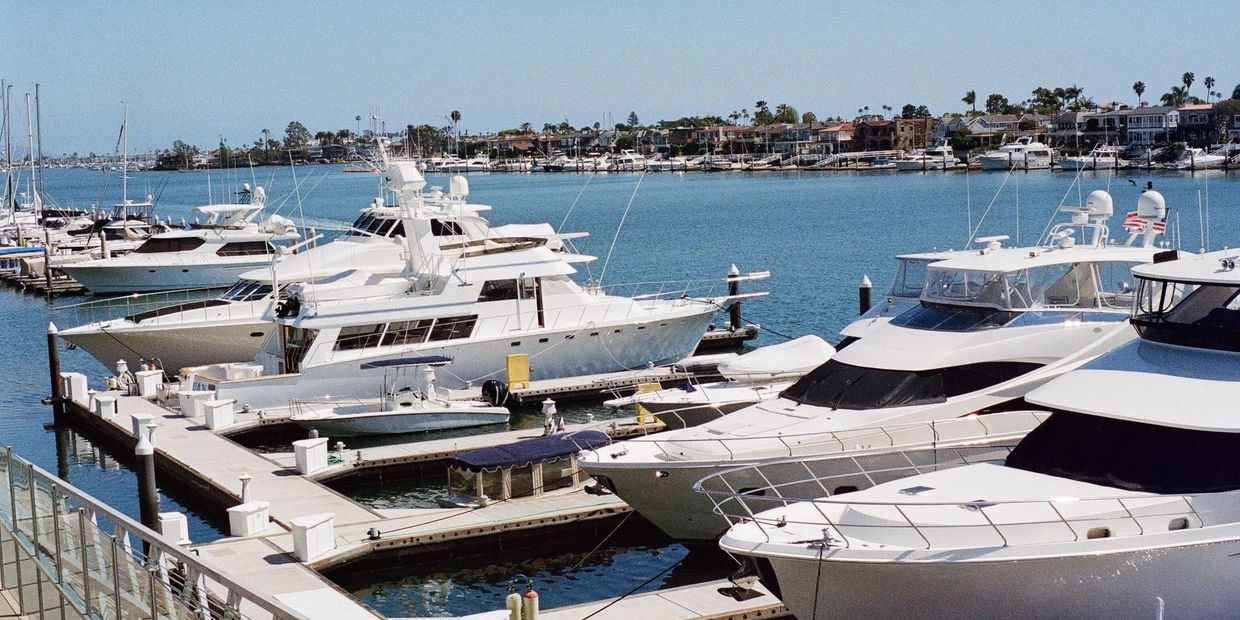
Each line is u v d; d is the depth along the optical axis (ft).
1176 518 46.80
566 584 69.05
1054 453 51.44
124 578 38.32
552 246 131.75
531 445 80.74
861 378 69.36
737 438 66.64
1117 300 76.07
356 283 116.47
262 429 101.30
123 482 93.61
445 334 109.81
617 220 370.73
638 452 68.64
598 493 77.87
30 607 46.14
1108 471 49.32
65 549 42.42
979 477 51.42
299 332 107.86
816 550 47.60
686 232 315.37
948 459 65.87
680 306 124.88
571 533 74.23
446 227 126.41
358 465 87.56
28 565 46.19
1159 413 49.29
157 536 37.55
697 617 56.54
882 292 183.73
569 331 114.42
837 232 292.81
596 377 114.83
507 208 453.17
